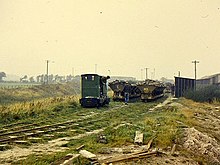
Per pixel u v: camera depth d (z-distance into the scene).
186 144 17.55
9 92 64.62
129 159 12.94
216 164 16.84
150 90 51.44
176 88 62.44
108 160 12.46
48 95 77.62
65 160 12.02
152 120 24.20
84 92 38.12
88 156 12.65
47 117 27.03
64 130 20.36
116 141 16.67
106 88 43.31
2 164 11.73
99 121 25.64
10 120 23.91
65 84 102.44
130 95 54.75
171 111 36.03
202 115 35.72
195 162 15.17
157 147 16.12
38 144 15.82
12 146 14.88
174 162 14.00
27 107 28.33
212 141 21.22
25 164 11.66
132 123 23.14
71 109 34.06
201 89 61.38
